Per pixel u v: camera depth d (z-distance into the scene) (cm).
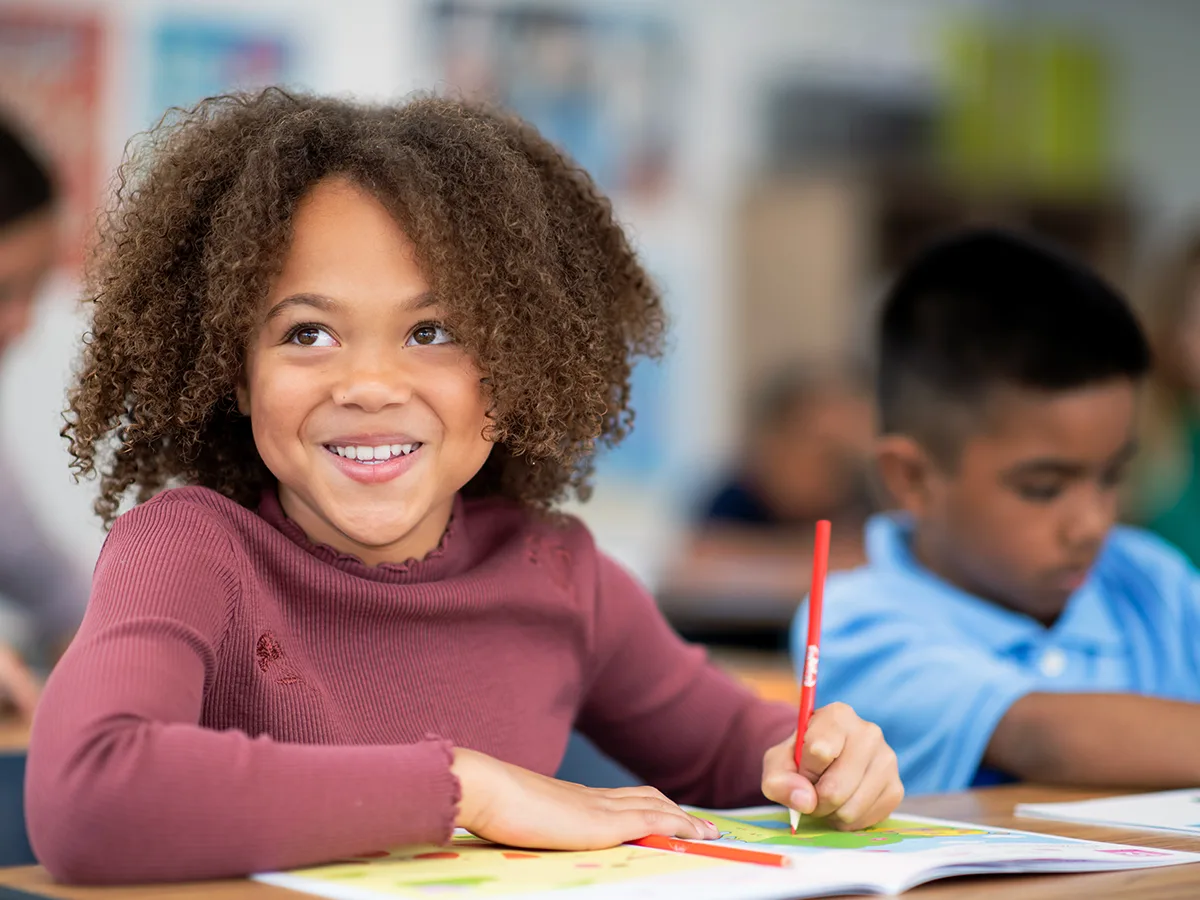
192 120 99
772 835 84
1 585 272
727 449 387
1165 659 149
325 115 94
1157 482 319
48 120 312
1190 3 463
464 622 96
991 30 436
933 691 130
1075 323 139
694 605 322
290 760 70
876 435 160
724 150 400
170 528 85
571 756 125
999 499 142
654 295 113
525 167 97
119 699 70
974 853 74
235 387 93
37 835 68
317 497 88
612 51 380
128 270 93
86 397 95
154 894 65
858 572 160
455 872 69
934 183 427
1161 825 91
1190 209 465
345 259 86
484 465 108
